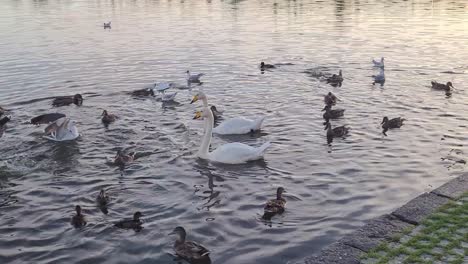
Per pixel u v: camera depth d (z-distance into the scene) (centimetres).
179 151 1944
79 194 1598
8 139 2064
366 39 4222
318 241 1304
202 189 1627
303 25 5041
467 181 1502
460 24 4950
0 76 3064
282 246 1285
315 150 1938
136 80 2981
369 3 6819
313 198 1548
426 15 5625
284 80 2959
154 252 1272
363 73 3116
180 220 1430
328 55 3625
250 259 1230
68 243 1319
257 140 2069
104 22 5397
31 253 1274
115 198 1567
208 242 1311
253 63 3391
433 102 2525
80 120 2292
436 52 3662
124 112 2403
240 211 1476
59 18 5853
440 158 1834
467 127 2158
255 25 5084
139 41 4219
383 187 1611
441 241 1188
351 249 1183
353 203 1509
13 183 1678
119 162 1811
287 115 2355
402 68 3228
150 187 1644
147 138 2075
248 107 2480
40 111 2420
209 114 1880
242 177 1712
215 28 4909
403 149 1925
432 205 1365
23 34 4616
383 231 1255
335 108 2425
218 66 3316
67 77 3048
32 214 1473
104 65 3353
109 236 1349
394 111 2398
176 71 3194
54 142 2036
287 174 1728
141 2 7650
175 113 2388
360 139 2044
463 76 3006
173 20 5575
